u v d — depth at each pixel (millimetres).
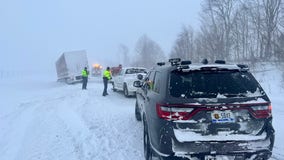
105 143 7688
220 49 39750
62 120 10812
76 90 23344
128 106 13805
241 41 41062
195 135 4336
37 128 9719
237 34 41250
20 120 11289
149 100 5684
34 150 7336
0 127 10258
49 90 27312
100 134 8648
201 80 4676
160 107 4621
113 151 6980
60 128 9555
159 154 4617
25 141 8234
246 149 4344
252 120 4430
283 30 31922
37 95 22281
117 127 9445
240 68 4828
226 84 4641
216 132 4348
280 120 9375
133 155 6609
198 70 4730
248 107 4402
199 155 4328
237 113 4387
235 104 4352
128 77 16922
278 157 6031
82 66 34906
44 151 7219
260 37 37250
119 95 18391
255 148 4375
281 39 27562
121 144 7543
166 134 4430
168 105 4469
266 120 4496
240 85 4664
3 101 18906
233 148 4324
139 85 8594
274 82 18766
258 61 29453
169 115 4438
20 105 15906
